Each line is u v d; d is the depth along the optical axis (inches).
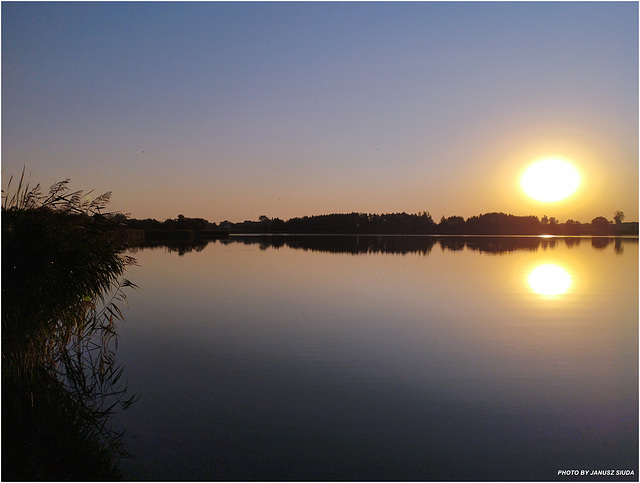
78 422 265.0
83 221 351.6
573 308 542.3
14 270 297.3
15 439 248.2
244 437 245.1
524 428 254.7
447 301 584.7
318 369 339.9
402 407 278.1
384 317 497.0
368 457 227.1
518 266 1002.7
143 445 238.8
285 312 522.3
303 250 1526.8
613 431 251.9
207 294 637.9
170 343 405.1
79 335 374.6
